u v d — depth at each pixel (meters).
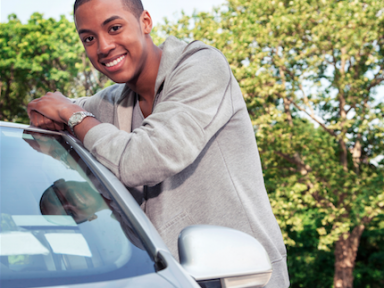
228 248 0.79
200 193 1.16
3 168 0.88
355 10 11.13
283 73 12.64
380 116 11.59
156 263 0.72
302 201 12.01
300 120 13.53
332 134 13.04
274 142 11.45
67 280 0.65
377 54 12.34
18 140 1.01
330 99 12.35
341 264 15.12
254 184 1.22
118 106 1.38
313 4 11.86
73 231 0.76
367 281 18.45
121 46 1.21
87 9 1.18
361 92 12.19
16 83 14.31
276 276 1.20
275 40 11.52
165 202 1.15
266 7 12.39
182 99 1.12
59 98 1.22
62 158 0.99
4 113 14.73
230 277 0.76
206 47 1.23
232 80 1.22
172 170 1.05
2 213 0.77
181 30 12.45
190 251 0.76
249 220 1.17
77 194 0.86
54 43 13.63
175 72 1.20
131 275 0.68
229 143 1.20
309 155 12.04
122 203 0.84
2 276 0.64
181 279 0.69
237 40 11.17
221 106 1.15
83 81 14.38
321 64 12.68
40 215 0.79
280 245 1.24
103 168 0.99
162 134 1.04
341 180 11.52
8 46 13.97
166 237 1.14
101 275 0.67
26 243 0.72
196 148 1.08
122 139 1.07
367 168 13.55
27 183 0.86
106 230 0.77
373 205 10.97
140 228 0.78
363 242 19.30
